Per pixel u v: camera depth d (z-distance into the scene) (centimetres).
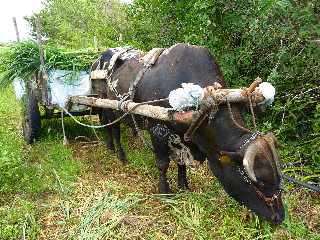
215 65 256
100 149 369
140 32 431
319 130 309
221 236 238
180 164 274
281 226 238
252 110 223
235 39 350
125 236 242
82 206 273
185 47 261
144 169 325
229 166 224
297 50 329
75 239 240
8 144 372
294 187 280
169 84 257
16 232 248
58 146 367
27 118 369
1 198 286
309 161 305
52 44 388
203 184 295
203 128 233
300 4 307
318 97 318
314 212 259
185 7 361
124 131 399
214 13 339
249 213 248
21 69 358
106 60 333
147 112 254
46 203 281
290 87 333
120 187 294
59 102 352
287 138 329
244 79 347
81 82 355
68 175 317
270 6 312
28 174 314
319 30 293
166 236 241
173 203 269
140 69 285
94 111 369
